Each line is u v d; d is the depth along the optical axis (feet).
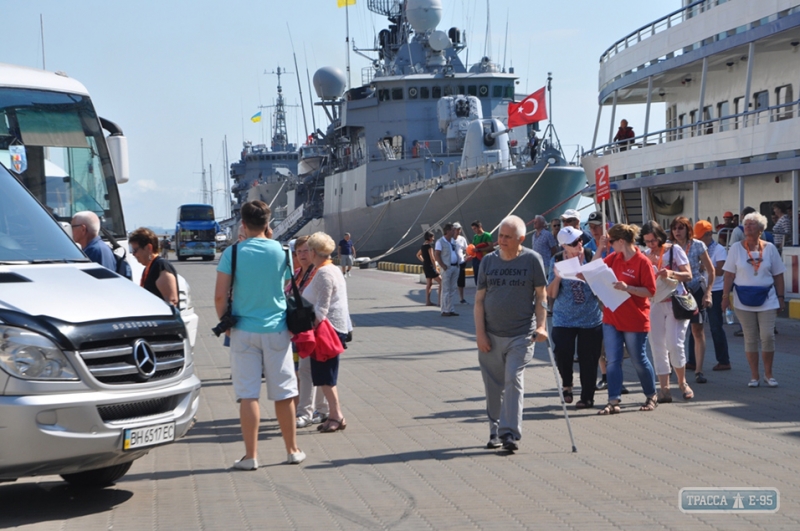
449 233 76.28
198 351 51.83
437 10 154.92
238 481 23.32
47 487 23.16
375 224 149.48
